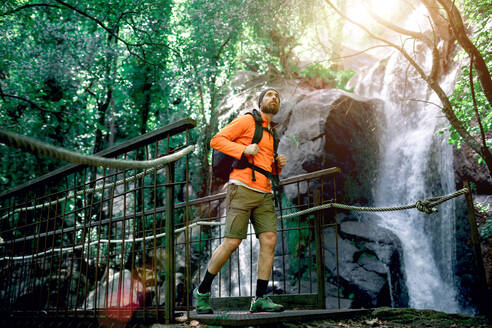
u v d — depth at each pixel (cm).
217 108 1403
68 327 297
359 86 1587
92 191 320
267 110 306
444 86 1058
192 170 1391
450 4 573
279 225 1017
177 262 1042
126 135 1664
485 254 777
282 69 1362
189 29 1143
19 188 386
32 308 337
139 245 995
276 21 854
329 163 1046
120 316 268
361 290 820
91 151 1346
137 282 878
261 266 288
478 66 534
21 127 973
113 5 1028
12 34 972
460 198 874
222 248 279
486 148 539
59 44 1065
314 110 1102
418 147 1082
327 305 790
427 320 279
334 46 1462
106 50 1110
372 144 1155
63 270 828
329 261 902
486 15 615
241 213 279
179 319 251
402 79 1274
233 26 940
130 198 1340
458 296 857
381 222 1078
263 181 288
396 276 869
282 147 1114
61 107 1098
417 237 1007
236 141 297
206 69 1162
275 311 280
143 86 1452
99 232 297
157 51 1100
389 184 1160
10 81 998
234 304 395
